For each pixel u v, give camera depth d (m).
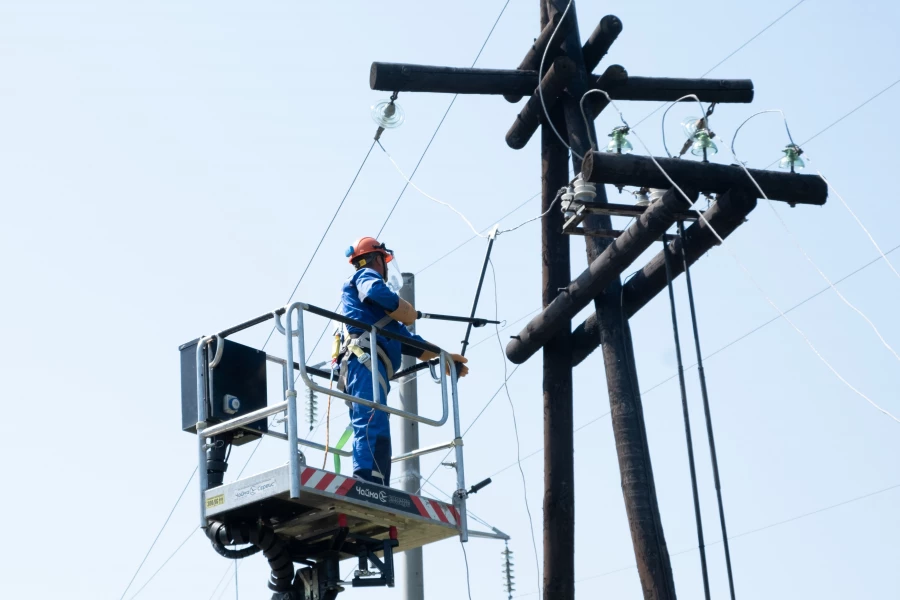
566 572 20.58
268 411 17.34
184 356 18.91
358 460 17.89
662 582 18.67
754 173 18.92
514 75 23.14
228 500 17.34
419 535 19.28
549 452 21.23
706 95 23.11
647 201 20.30
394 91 22.84
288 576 18.58
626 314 20.88
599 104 22.89
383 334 18.44
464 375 19.75
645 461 19.55
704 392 18.05
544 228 22.41
